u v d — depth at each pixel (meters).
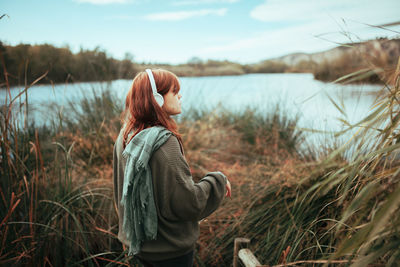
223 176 1.10
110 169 2.67
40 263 1.52
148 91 1.01
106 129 3.03
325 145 2.07
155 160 0.91
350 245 0.76
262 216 1.97
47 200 1.62
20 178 1.61
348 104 3.32
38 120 3.13
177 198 0.92
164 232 0.98
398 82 0.87
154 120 1.03
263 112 4.49
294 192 1.89
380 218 0.66
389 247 0.73
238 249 1.53
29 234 1.53
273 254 1.66
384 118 0.84
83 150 2.81
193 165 3.06
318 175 1.79
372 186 0.79
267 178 2.53
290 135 3.67
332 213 1.44
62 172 2.27
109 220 1.85
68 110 3.30
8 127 1.52
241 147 3.82
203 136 3.85
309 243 1.43
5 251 1.38
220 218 2.17
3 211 1.45
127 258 1.60
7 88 1.40
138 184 0.92
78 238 1.79
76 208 1.78
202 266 1.84
